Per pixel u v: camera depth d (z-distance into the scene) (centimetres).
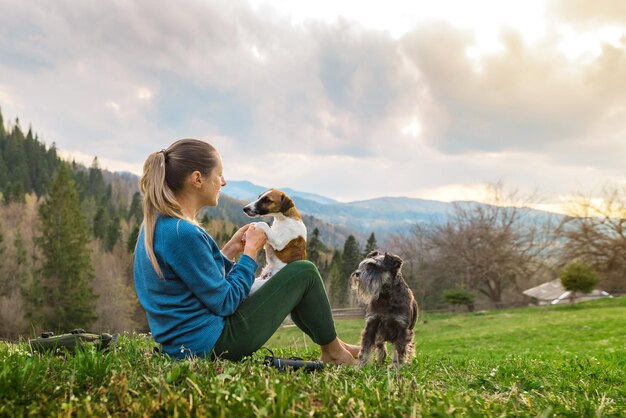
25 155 11881
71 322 4747
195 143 333
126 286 5909
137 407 219
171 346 315
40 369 259
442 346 2059
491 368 491
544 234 4825
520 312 3606
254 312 327
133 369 277
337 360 387
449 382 370
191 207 334
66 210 4875
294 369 340
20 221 7431
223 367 279
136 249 332
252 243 345
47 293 4766
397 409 238
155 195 312
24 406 221
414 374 386
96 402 231
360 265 560
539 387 386
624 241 4156
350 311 3847
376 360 562
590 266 4231
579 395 349
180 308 309
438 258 5106
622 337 1777
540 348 1628
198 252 304
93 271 5378
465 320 3362
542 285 4972
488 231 4897
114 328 5197
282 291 338
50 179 11662
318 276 358
